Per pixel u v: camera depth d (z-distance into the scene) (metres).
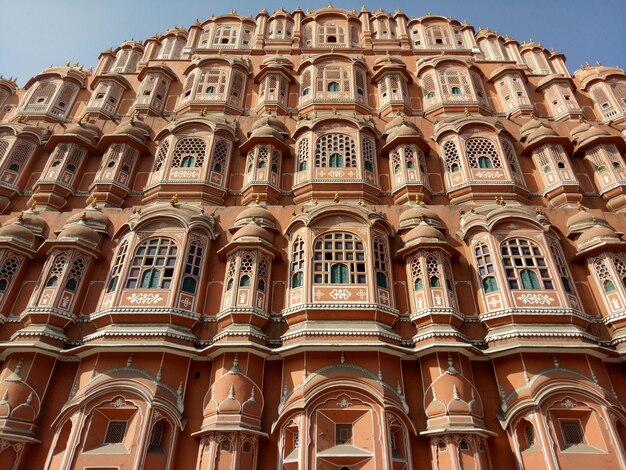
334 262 17.33
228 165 23.00
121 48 35.66
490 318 16.19
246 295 16.59
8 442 13.84
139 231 18.22
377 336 15.34
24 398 14.53
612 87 29.48
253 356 15.44
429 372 15.21
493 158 22.80
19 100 29.73
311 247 17.66
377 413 14.19
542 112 28.73
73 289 17.09
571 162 23.73
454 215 19.92
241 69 29.59
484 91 29.05
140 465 13.30
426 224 18.47
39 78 29.55
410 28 35.53
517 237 18.02
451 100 27.23
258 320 16.16
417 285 17.16
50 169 22.33
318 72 29.03
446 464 13.52
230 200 22.06
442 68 29.16
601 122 27.25
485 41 35.78
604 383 15.01
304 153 23.27
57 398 15.18
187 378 15.45
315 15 34.94
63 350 15.42
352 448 13.77
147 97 27.89
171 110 28.25
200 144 23.17
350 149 23.02
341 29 34.41
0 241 17.70
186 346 15.45
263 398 15.03
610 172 22.53
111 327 15.66
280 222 19.67
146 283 16.84
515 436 14.16
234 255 17.62
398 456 13.85
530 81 30.48
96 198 21.41
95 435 14.07
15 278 17.56
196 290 17.17
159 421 14.34
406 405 14.74
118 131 23.50
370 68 30.92
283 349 15.16
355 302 16.23
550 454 13.41
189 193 21.33
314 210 18.58
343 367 15.00
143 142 23.89
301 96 28.31
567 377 14.78
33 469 13.94
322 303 16.12
